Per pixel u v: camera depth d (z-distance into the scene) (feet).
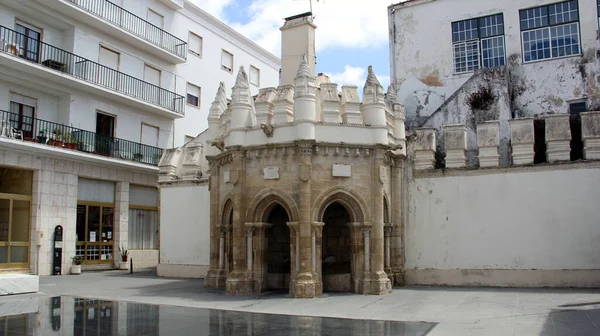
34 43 90.02
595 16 73.15
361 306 43.60
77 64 94.02
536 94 75.25
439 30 82.84
